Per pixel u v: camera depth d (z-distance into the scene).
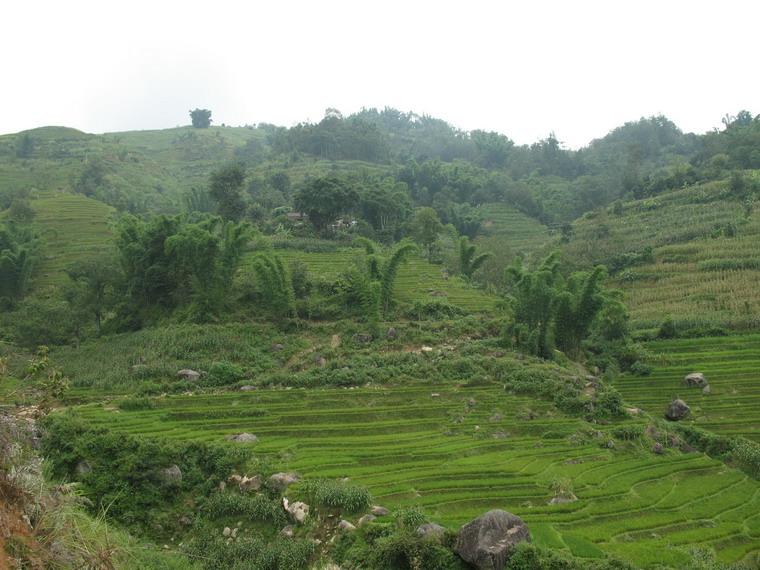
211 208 100.12
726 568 20.30
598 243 83.62
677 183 104.62
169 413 34.19
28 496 10.15
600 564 17.27
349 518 21.83
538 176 152.62
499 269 69.38
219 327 46.91
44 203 94.88
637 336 55.19
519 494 25.31
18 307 58.72
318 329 48.34
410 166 125.81
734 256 69.88
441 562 17.55
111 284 52.47
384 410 36.03
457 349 46.03
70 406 35.62
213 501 24.28
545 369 41.41
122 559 13.15
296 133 152.25
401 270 68.06
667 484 28.52
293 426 33.47
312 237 77.69
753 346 51.81
